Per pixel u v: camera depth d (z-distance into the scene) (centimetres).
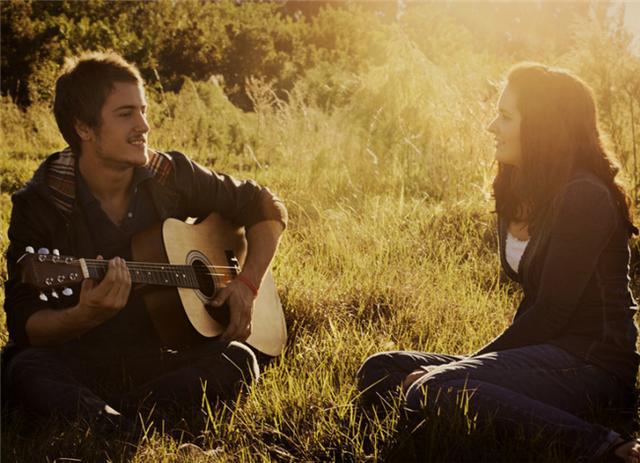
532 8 4134
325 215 633
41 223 315
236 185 378
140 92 320
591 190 285
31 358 310
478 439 278
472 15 4400
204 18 3072
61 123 319
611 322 293
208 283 354
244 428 308
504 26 4281
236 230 383
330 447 293
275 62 3303
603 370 294
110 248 327
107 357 331
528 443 274
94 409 294
